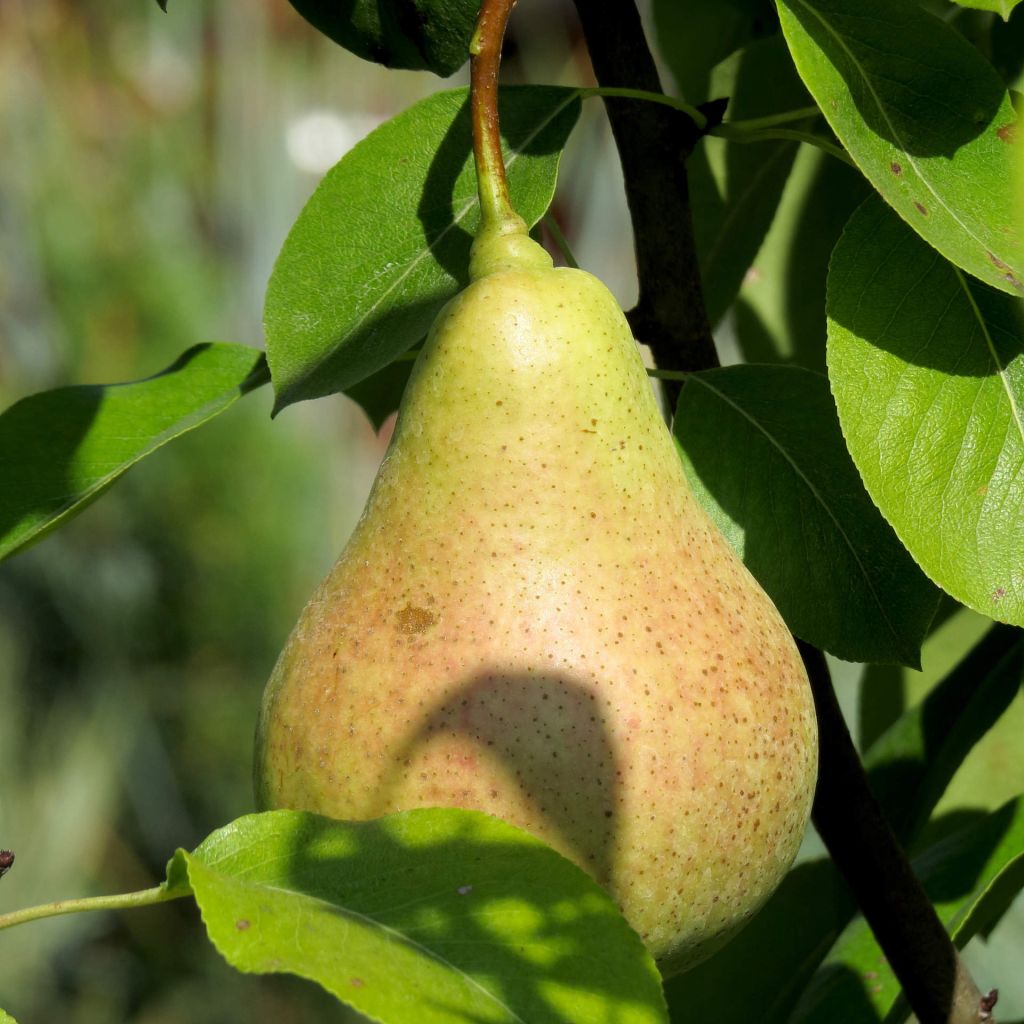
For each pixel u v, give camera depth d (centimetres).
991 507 38
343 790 37
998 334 39
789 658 38
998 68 46
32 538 43
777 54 48
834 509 41
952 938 43
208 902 34
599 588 37
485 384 37
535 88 41
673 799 36
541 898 35
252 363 45
